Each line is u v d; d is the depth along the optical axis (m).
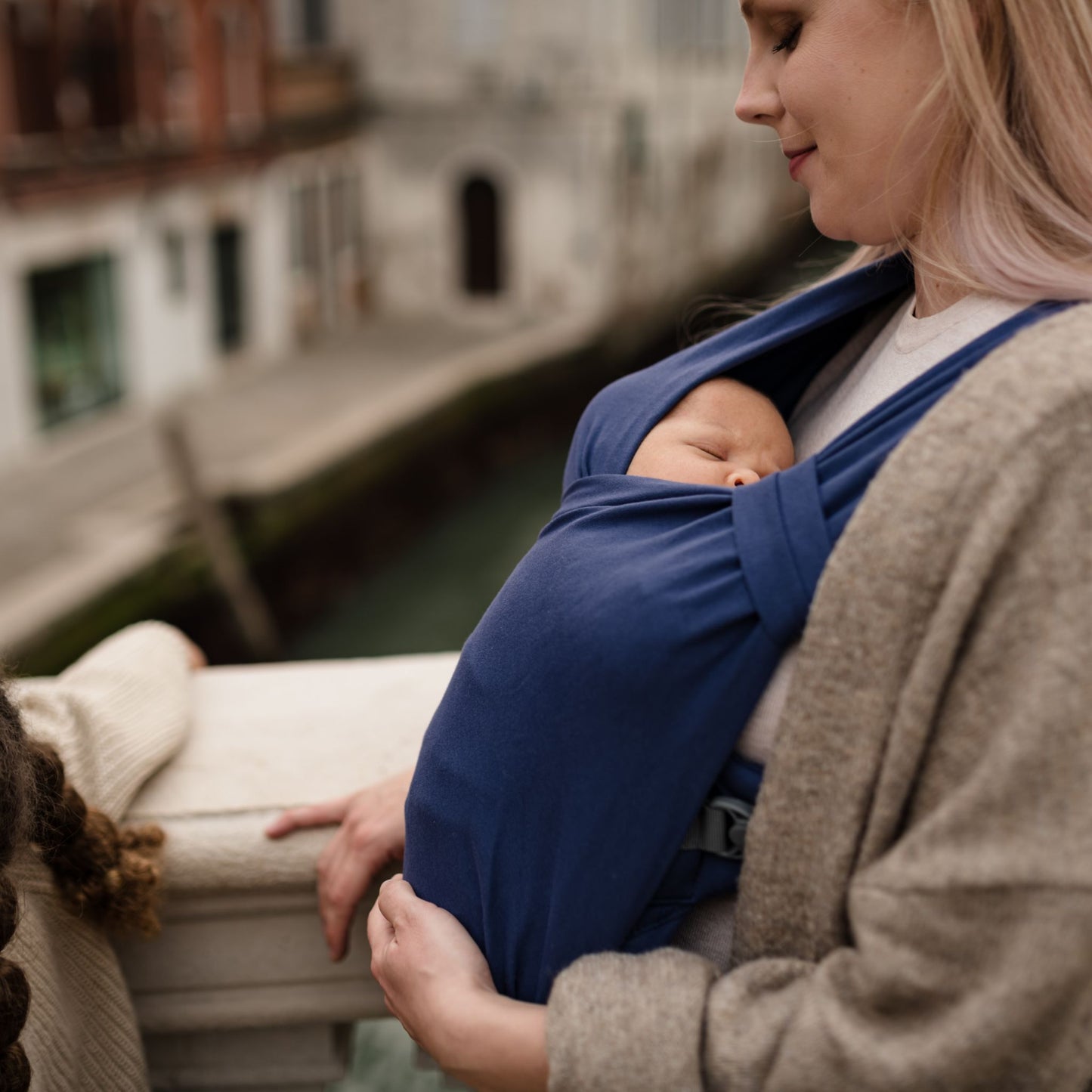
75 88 13.52
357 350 18.61
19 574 9.64
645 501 0.88
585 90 19.84
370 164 20.83
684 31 23.30
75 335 13.91
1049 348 0.74
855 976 0.73
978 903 0.69
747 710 0.80
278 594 11.95
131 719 1.20
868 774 0.76
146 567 9.95
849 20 0.83
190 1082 1.31
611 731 0.81
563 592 0.84
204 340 16.33
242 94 16.95
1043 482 0.71
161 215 15.17
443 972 0.88
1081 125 0.78
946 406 0.76
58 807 1.01
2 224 12.50
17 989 0.90
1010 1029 0.68
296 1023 1.26
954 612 0.72
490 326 20.48
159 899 1.12
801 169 0.91
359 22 20.16
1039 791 0.68
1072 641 0.69
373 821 1.12
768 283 29.97
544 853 0.84
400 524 14.16
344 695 1.36
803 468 0.82
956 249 0.84
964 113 0.80
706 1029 0.77
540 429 17.61
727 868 0.84
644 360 21.22
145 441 13.55
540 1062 0.80
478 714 0.88
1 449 12.63
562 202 20.36
